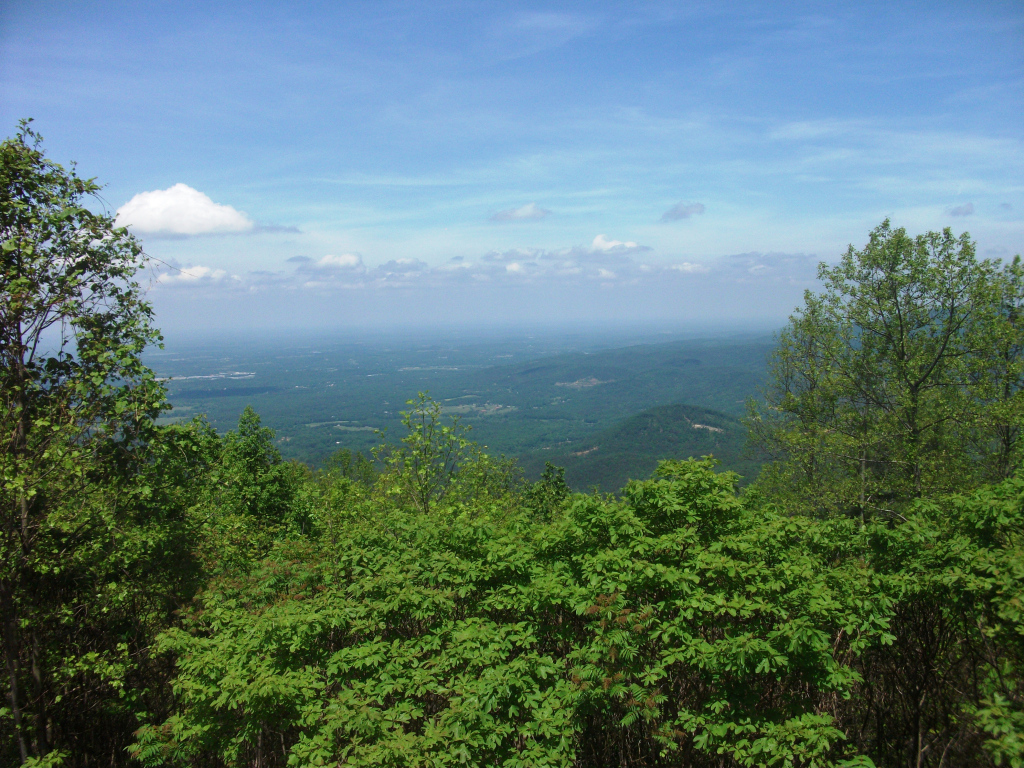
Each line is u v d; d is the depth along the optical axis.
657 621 5.83
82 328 7.94
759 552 6.41
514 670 5.59
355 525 10.13
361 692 5.70
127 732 8.41
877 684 6.52
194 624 7.68
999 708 4.67
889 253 18.47
